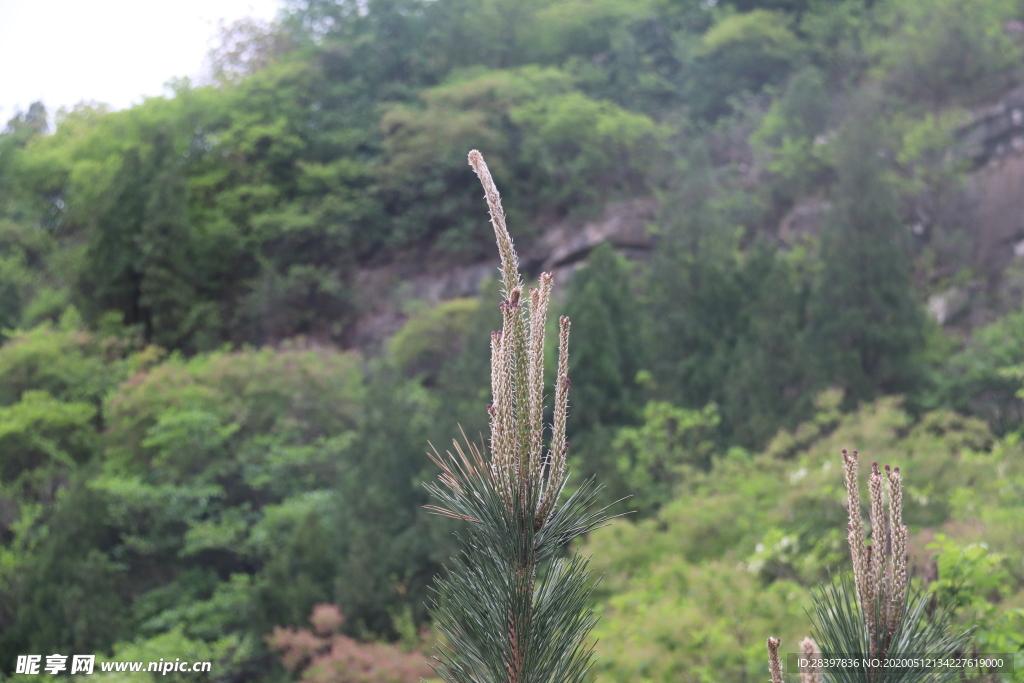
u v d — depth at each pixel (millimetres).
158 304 27797
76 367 21859
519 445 1560
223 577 16594
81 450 19203
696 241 21109
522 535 1555
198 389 18672
